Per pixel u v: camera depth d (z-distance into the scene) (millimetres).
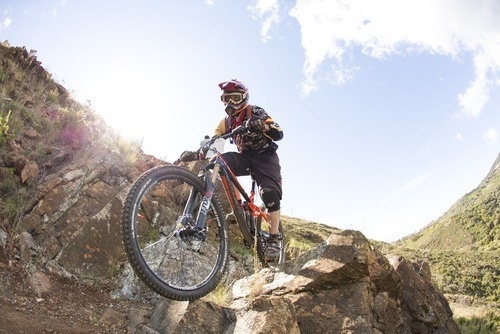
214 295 5898
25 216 6812
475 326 8477
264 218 5012
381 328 5164
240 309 4832
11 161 7617
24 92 10586
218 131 4672
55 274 6098
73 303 5508
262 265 6266
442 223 190500
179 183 9047
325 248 5570
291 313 4734
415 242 188500
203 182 4180
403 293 6152
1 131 7828
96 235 6801
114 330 5020
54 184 7430
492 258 57969
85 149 8789
